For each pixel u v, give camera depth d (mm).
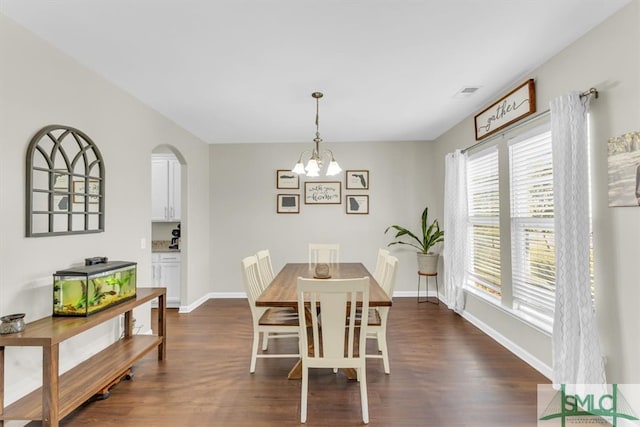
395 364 2781
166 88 2965
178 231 4938
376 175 5090
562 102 2145
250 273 2850
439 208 4844
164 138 3748
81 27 2029
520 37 2166
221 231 5121
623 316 1892
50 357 1733
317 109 3246
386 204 5086
